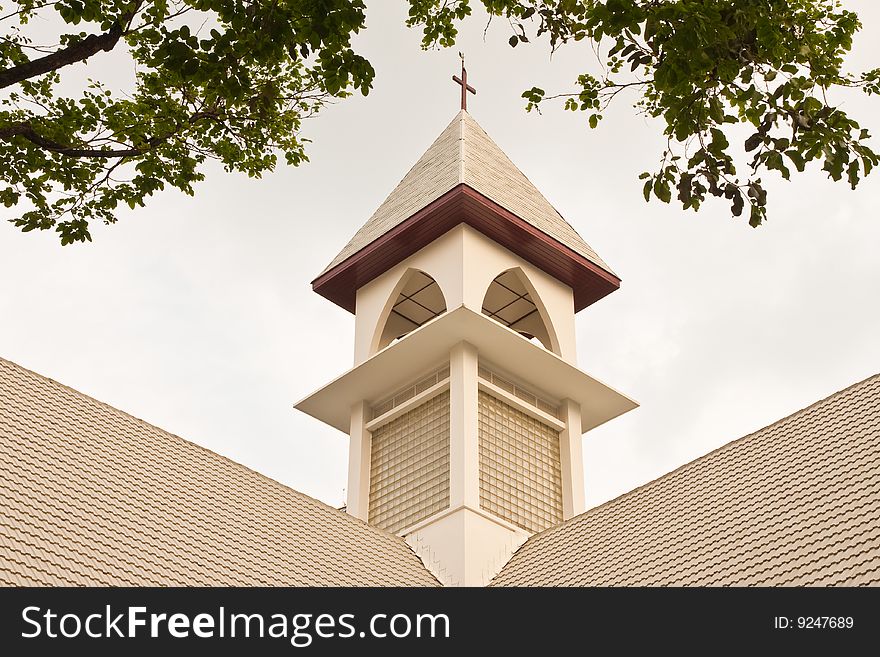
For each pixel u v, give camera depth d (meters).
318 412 24.22
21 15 9.23
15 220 10.54
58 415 17.31
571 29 9.28
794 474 16.61
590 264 24.62
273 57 9.11
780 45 8.18
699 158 8.33
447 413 22.22
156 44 9.20
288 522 18.34
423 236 23.83
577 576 17.34
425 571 19.73
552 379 23.33
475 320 21.83
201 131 10.95
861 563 13.23
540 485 22.52
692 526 16.80
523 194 25.12
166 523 15.94
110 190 10.62
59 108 10.46
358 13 8.87
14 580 12.55
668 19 8.07
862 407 17.47
